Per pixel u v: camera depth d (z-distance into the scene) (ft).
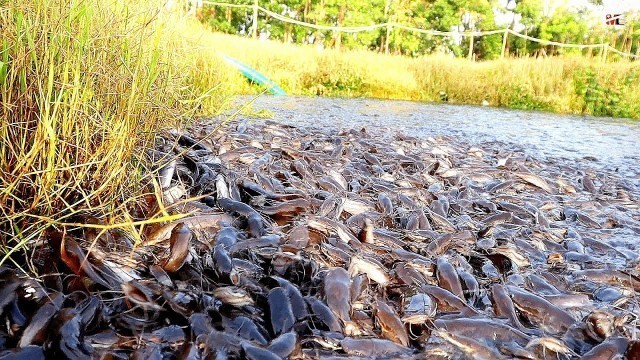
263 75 41.63
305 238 6.79
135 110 7.16
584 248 8.33
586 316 5.78
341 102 38.50
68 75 6.34
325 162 12.30
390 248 7.25
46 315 4.45
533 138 24.12
